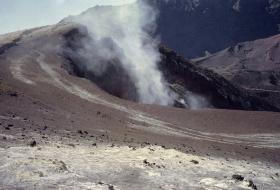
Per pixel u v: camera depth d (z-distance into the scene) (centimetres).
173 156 2148
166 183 1578
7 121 2466
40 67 6794
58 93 4712
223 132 4225
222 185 1639
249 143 3797
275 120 4847
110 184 1460
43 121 2788
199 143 3347
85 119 3428
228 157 2723
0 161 1533
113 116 4112
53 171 1493
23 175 1407
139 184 1518
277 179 2061
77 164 1681
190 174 1795
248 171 2159
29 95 3794
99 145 2277
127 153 2073
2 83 3838
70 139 2325
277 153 3366
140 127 3838
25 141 2006
